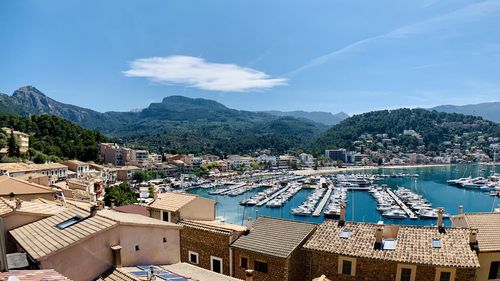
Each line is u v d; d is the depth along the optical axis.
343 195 148.00
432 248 28.39
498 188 165.25
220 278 21.67
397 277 27.78
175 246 23.27
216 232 33.56
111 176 183.75
